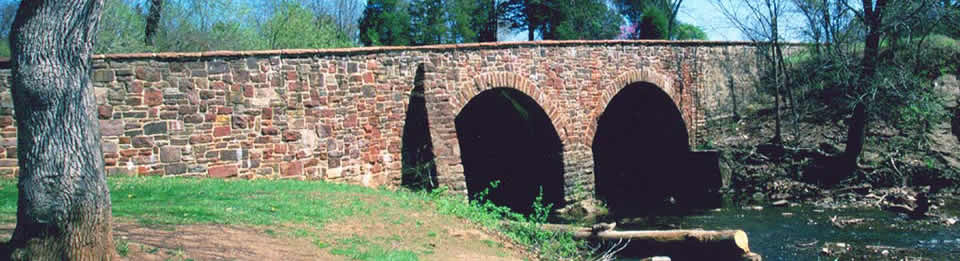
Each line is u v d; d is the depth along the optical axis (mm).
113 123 12047
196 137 13070
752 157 23266
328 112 15094
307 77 14742
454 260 8977
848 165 21406
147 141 12453
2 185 10500
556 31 39812
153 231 7738
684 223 17578
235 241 7887
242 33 21875
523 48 19375
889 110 23219
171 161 12734
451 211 13500
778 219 17391
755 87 27375
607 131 27266
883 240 14289
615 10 42438
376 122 16031
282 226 9273
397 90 16484
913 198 19016
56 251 5473
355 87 15617
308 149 14703
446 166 16469
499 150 23484
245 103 13766
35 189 5488
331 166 15117
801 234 15359
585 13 40125
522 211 20594
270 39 23547
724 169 22516
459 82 17500
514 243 11922
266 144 14062
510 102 20906
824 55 23750
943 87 23984
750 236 15422
